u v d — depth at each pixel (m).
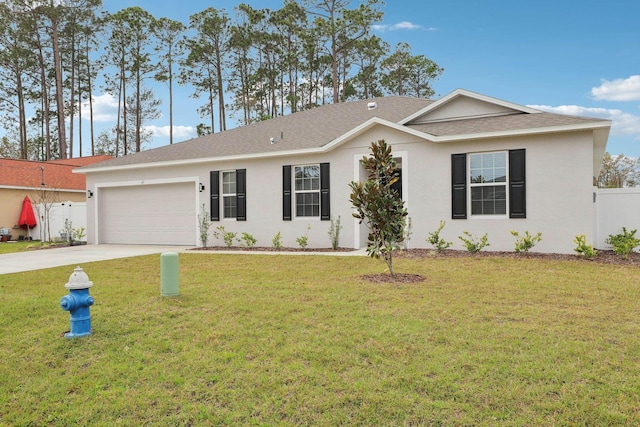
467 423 2.90
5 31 33.78
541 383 3.40
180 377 3.69
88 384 3.62
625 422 2.86
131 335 4.73
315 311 5.48
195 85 37.12
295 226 13.48
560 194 10.25
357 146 12.57
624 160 32.09
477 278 7.50
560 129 9.97
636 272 7.89
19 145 42.22
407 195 11.90
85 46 37.59
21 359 4.16
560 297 6.05
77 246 16.11
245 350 4.23
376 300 5.99
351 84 37.16
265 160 13.92
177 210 15.61
